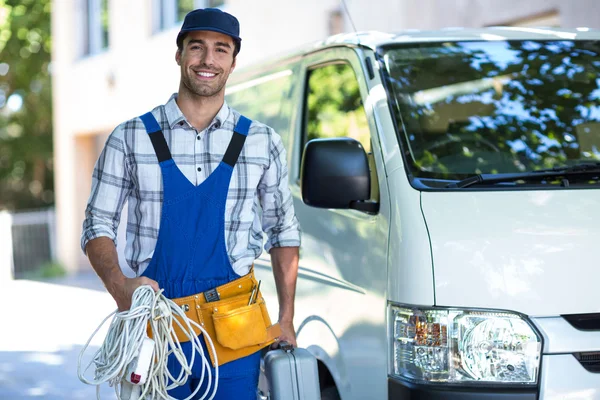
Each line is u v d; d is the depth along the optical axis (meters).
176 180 3.92
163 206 3.92
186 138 3.97
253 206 4.07
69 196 22.95
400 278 4.05
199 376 3.96
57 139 23.56
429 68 4.95
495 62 5.09
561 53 5.22
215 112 4.02
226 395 4.00
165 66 18.50
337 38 5.50
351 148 4.34
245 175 4.01
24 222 23.44
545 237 4.01
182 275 3.92
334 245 4.81
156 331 3.71
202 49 3.96
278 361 4.15
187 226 3.92
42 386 9.00
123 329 3.67
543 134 4.77
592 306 3.96
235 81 6.83
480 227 4.03
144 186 3.93
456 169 4.52
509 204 4.13
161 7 19.06
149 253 3.97
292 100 5.77
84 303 15.47
